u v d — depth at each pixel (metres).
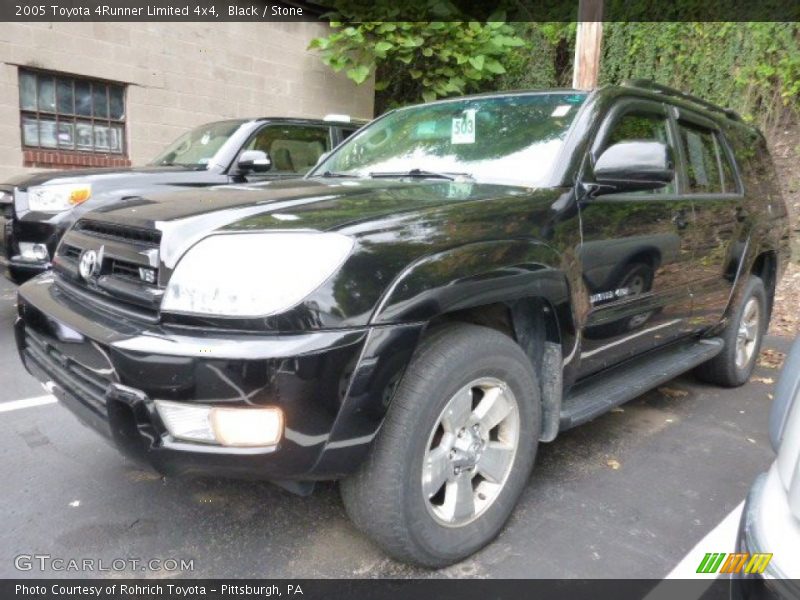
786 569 1.42
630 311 3.03
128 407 1.93
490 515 2.40
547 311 2.52
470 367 2.21
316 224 2.02
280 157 6.04
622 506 2.76
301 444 1.88
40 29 7.58
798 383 1.79
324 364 1.86
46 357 2.51
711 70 8.67
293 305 1.86
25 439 3.23
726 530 2.59
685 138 3.71
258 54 9.60
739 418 3.84
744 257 4.05
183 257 1.99
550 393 2.63
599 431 3.56
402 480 2.06
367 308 1.93
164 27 8.58
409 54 9.62
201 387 1.86
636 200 3.04
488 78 10.20
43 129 7.89
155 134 8.76
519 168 2.85
